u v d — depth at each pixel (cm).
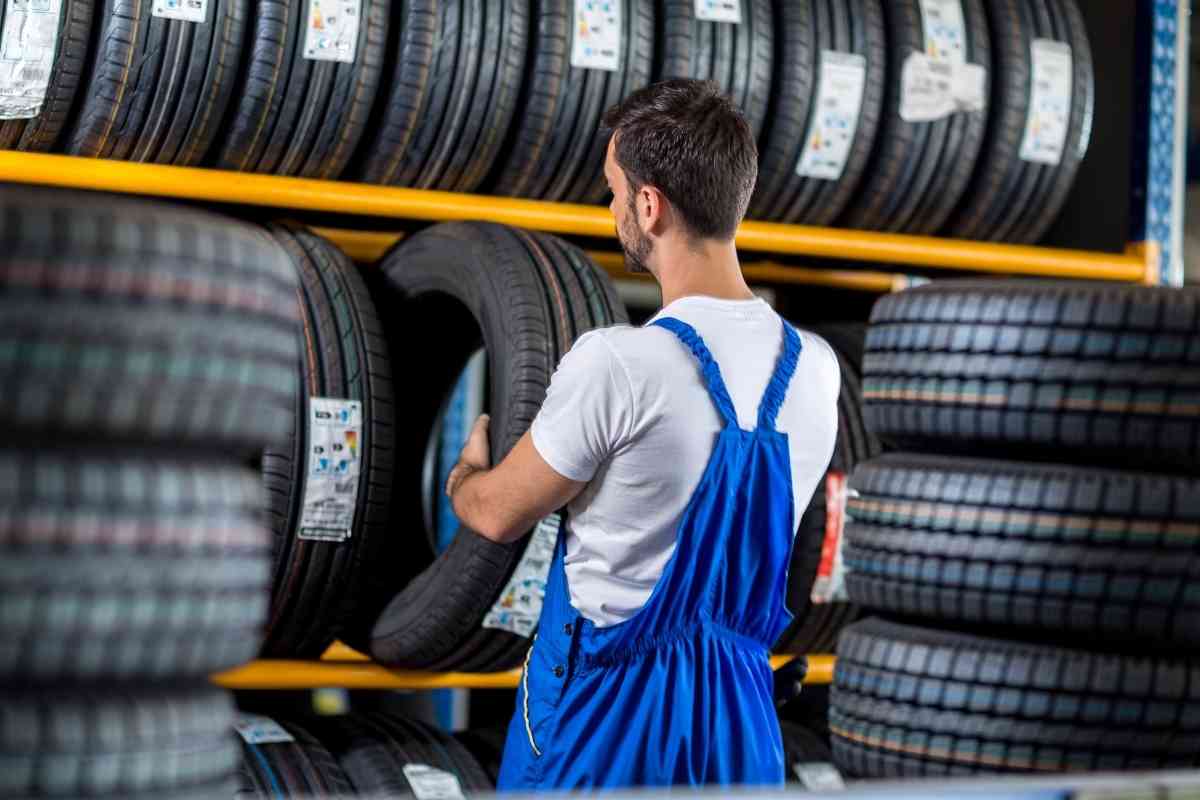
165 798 293
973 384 570
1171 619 542
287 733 670
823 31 764
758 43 746
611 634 444
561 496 444
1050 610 550
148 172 638
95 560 282
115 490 285
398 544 741
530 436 446
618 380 432
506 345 618
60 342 280
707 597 446
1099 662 550
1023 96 811
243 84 654
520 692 475
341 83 666
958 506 564
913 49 784
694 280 457
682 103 455
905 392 590
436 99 686
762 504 447
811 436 462
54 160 623
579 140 717
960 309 575
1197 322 542
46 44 615
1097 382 549
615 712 442
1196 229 973
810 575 709
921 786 271
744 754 448
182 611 293
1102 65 866
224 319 297
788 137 759
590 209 723
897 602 584
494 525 458
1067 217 882
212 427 298
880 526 589
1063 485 548
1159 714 547
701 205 452
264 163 680
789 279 838
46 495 280
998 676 556
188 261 292
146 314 287
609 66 712
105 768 283
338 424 644
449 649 646
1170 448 546
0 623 276
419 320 708
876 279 866
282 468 633
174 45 633
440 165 705
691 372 436
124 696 291
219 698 314
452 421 862
